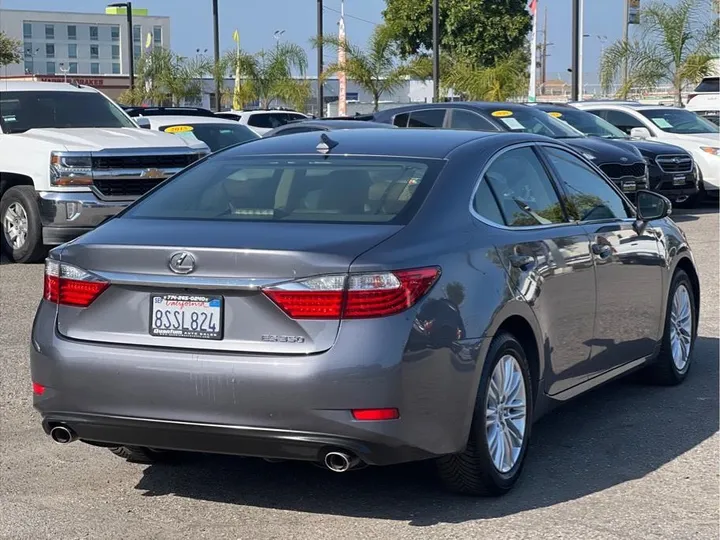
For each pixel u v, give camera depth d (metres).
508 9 43.22
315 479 5.41
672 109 20.19
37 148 12.41
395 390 4.38
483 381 4.81
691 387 7.24
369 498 5.12
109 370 4.62
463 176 5.27
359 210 4.95
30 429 6.28
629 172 15.02
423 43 43.66
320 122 16.41
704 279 11.48
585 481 5.36
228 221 4.95
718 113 26.16
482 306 4.80
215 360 4.46
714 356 8.12
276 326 4.44
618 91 29.67
